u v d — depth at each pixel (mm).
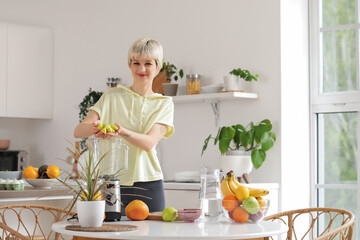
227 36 4539
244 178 4117
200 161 4637
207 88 4422
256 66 4355
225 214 2379
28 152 6207
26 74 5836
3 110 5695
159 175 2729
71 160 5156
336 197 4301
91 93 5328
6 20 6051
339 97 4297
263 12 4332
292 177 4262
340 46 4340
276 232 2113
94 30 5582
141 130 2693
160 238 1959
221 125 4516
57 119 5926
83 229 2090
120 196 2535
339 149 4320
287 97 4262
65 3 5863
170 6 4941
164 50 4961
